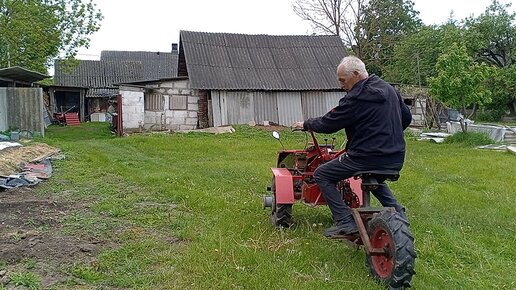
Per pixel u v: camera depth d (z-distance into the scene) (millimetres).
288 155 6535
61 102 39156
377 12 41969
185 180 8961
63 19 25500
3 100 18031
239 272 4332
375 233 4254
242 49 26484
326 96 25234
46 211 6441
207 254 4758
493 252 5562
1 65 23297
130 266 4488
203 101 24344
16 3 23094
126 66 42500
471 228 6488
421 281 4375
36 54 24156
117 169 10094
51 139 17156
